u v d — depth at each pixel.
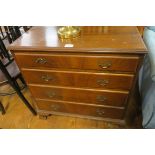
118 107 1.16
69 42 0.92
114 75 0.95
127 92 1.03
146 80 1.22
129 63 0.86
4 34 1.79
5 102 1.67
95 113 1.28
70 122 1.42
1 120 1.48
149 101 1.13
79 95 1.15
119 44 0.85
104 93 1.08
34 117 1.49
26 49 0.91
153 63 0.91
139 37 0.93
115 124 1.35
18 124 1.43
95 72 0.96
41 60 0.97
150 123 1.14
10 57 1.50
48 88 1.17
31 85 1.18
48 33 1.06
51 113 1.40
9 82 1.23
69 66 0.96
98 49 0.83
